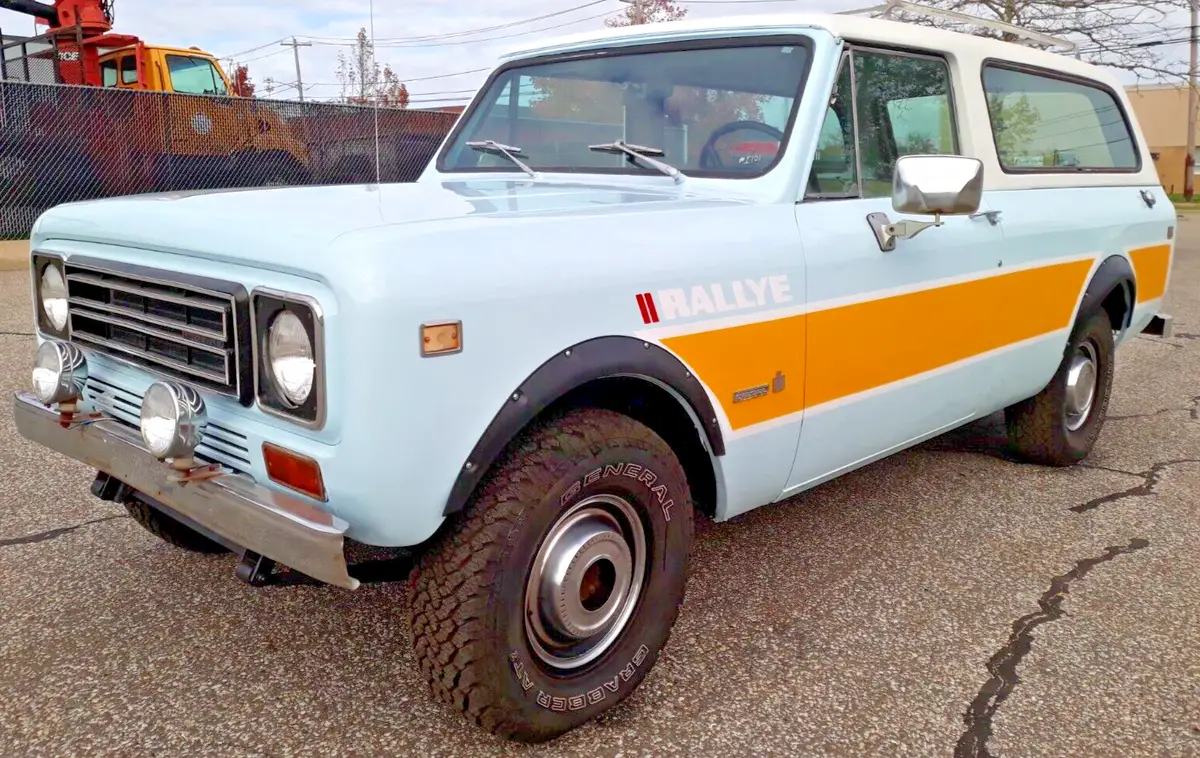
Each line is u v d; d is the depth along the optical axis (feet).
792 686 9.18
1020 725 8.62
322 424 6.77
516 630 7.60
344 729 8.32
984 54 13.00
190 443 7.42
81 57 42.16
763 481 9.82
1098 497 14.65
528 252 7.44
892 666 9.58
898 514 13.79
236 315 7.21
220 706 8.63
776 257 9.36
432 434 6.86
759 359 9.25
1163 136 159.53
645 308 8.13
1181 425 18.99
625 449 8.00
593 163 11.60
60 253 9.40
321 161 40.50
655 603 8.68
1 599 10.52
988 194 12.75
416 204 8.71
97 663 9.30
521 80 12.80
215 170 40.55
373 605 10.59
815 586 11.36
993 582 11.57
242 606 10.50
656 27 11.66
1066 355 14.90
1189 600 11.16
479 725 7.75
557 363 7.48
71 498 13.52
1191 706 8.96
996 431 18.30
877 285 10.53
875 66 11.11
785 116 10.23
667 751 8.15
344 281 6.54
